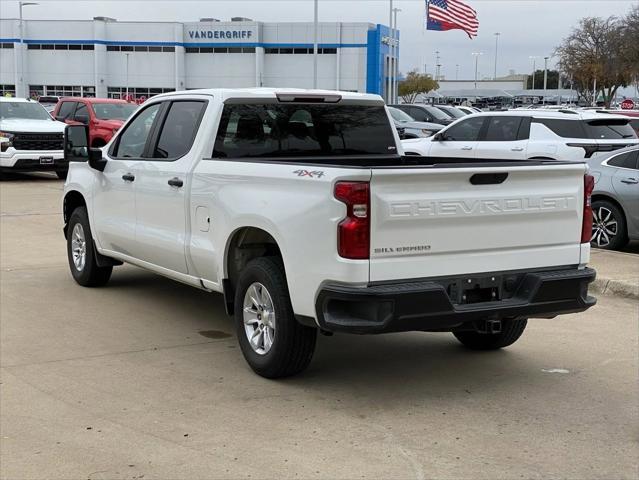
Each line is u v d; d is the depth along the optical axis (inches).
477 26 1378.0
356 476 153.1
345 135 255.1
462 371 220.5
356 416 184.5
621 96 2726.4
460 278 187.9
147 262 266.2
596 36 2015.3
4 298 297.0
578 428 179.9
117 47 2871.6
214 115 232.1
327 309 181.0
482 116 579.8
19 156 725.9
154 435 171.9
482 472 155.6
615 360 233.6
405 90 3267.7
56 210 555.8
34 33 2861.7
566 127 531.2
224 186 215.3
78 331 254.4
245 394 198.4
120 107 865.5
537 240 199.2
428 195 180.2
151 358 227.1
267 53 2819.9
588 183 207.9
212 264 223.8
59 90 2893.7
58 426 176.2
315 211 181.3
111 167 280.8
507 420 183.9
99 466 156.4
